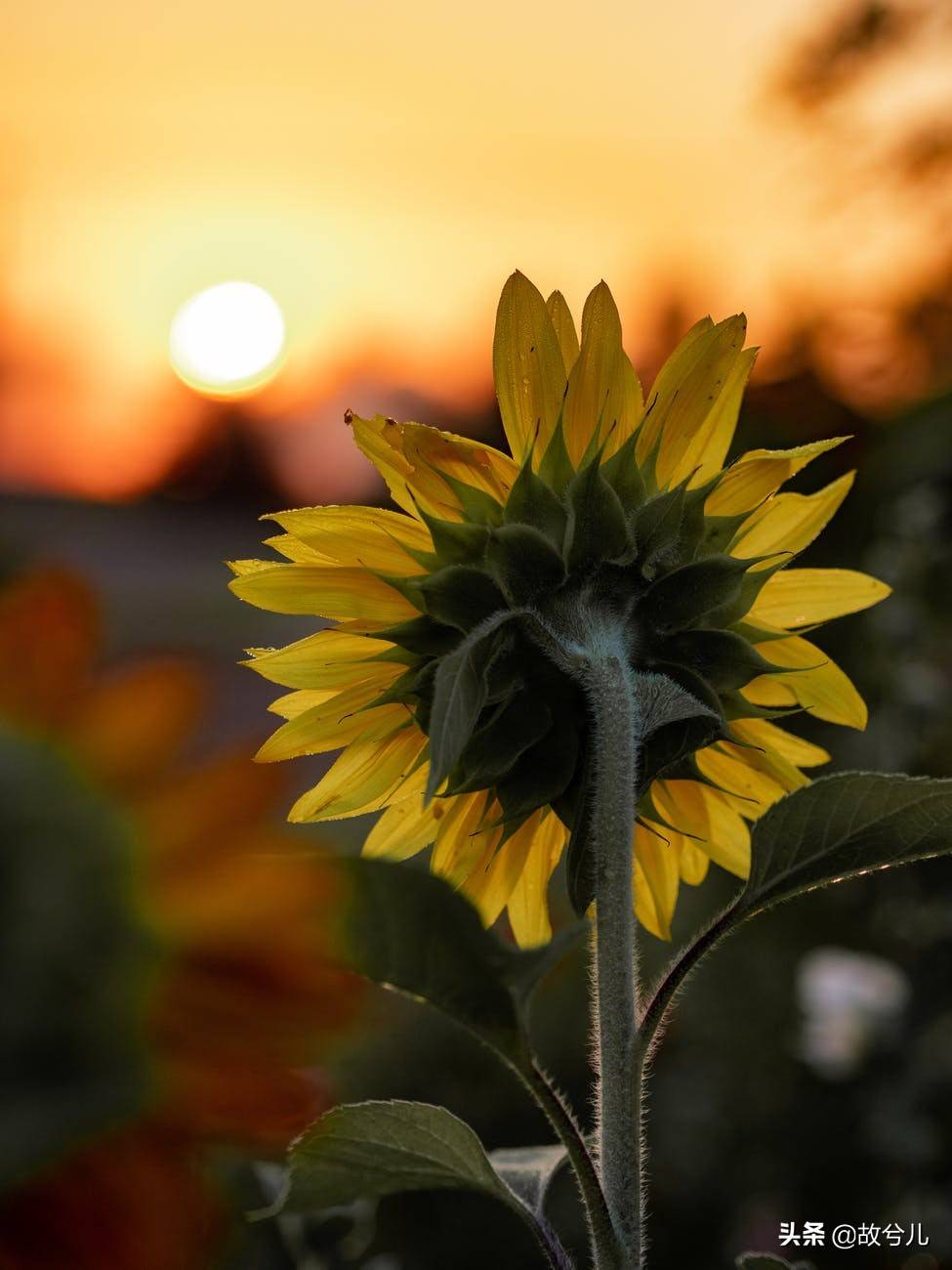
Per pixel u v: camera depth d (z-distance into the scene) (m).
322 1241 1.37
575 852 1.15
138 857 0.89
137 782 0.89
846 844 1.13
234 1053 0.90
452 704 1.08
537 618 1.17
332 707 1.20
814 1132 2.73
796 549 1.24
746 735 1.23
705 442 1.20
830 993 2.66
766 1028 2.99
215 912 0.89
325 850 0.92
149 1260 0.90
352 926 1.05
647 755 1.17
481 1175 1.12
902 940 2.75
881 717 2.82
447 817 1.20
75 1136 0.86
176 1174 0.91
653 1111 2.96
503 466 1.20
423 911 1.05
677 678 1.17
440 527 1.18
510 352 1.20
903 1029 2.63
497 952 1.07
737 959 3.15
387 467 1.21
